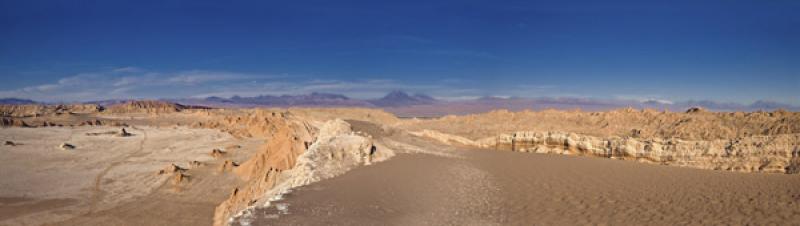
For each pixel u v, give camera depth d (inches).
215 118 5920.3
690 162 1074.1
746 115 1240.2
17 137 3499.0
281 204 724.0
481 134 1616.6
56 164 2504.9
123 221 1498.5
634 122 1499.8
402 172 976.3
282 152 1734.7
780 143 982.4
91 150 3019.2
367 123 1947.6
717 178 901.8
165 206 1654.8
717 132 1180.5
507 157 1231.5
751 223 597.3
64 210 1632.6
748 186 811.4
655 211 672.4
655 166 1080.8
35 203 1724.9
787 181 840.9
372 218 658.8
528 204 737.0
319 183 872.9
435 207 722.8
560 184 878.4
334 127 1437.0
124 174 2225.6
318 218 653.9
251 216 663.1
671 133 1269.7
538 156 1254.9
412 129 1878.7
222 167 2116.1
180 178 1966.0
